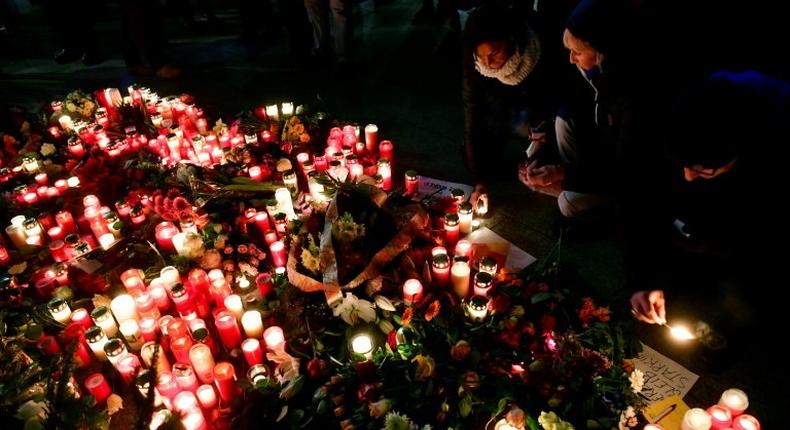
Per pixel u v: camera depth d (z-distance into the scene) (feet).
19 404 7.95
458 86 21.43
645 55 8.35
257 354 9.93
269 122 17.58
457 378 9.16
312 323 10.44
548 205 14.07
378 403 8.48
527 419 8.52
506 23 10.80
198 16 33.94
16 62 29.07
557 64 11.89
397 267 10.82
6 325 10.55
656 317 9.33
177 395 8.96
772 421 8.86
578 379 8.78
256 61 26.08
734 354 9.53
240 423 8.84
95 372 10.49
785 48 11.29
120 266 12.41
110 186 14.96
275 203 13.11
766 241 7.73
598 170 11.78
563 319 10.37
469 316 10.16
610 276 11.68
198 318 10.73
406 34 27.22
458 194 13.03
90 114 19.54
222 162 15.94
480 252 12.56
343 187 11.49
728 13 10.78
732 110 6.25
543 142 13.30
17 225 13.51
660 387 9.34
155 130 18.28
